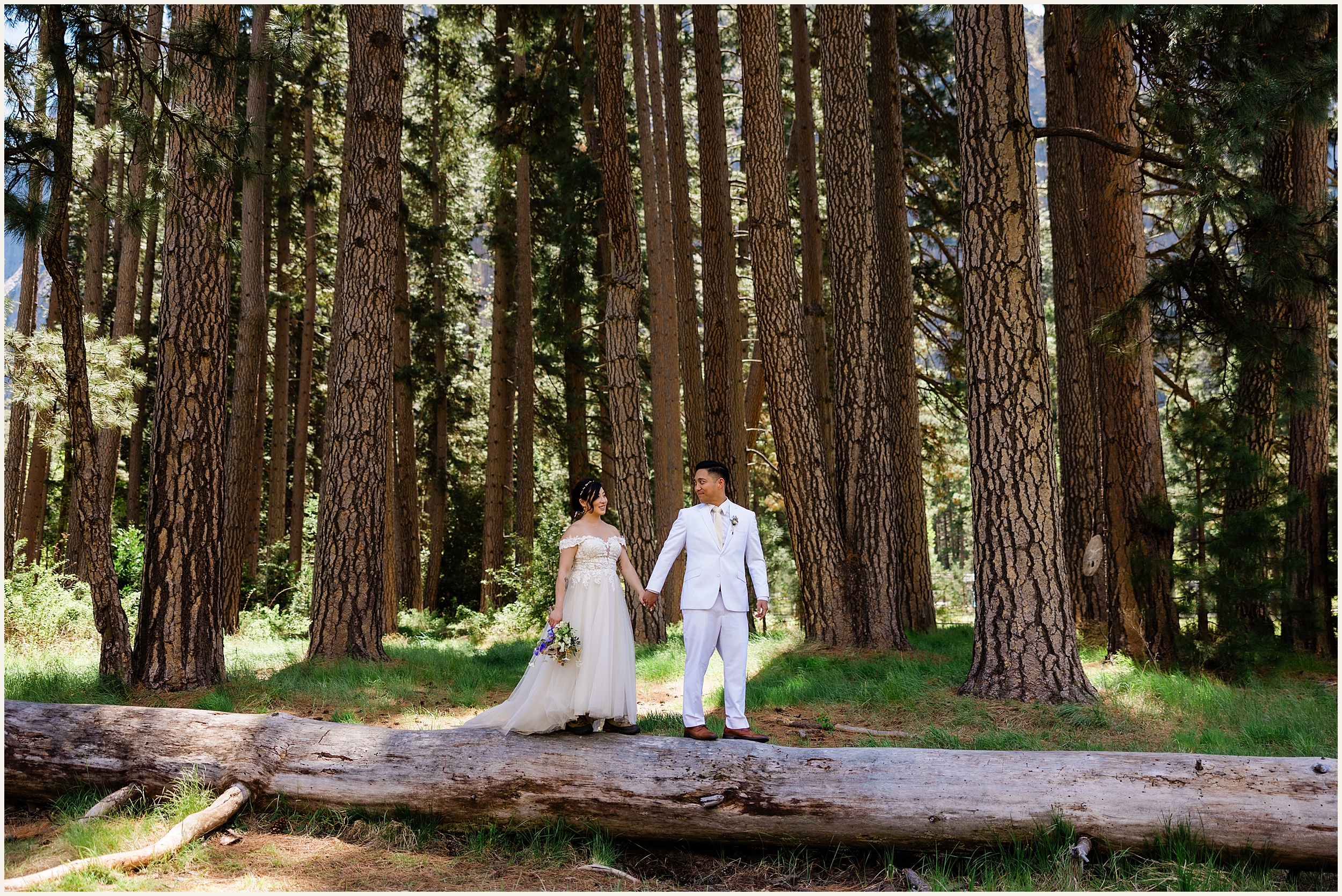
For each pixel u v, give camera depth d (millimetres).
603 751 4855
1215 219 8508
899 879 4281
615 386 13102
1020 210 7910
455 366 26734
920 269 18172
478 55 20094
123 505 23203
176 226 8141
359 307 10633
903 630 11109
